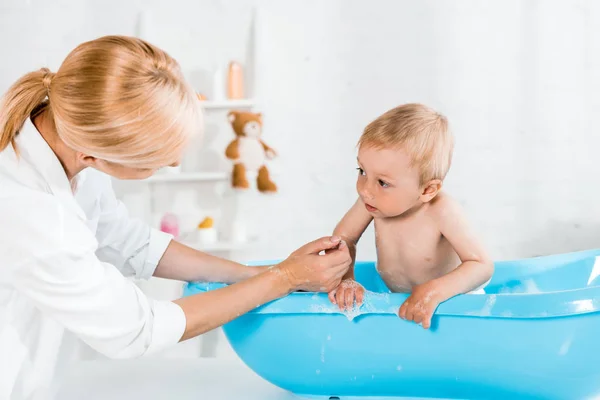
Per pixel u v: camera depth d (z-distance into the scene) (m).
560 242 2.22
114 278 0.83
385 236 1.19
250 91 2.30
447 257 1.16
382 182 1.07
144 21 2.34
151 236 1.10
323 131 2.31
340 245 0.95
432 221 1.12
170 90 0.79
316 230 2.30
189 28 2.36
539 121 2.24
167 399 1.06
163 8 2.37
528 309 0.87
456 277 0.98
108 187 1.08
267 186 2.25
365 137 1.09
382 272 1.23
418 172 1.05
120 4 2.38
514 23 2.25
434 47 2.27
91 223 1.01
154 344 0.84
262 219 2.31
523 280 1.35
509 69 2.25
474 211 2.26
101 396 1.07
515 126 2.24
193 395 1.08
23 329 0.87
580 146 2.22
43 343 0.91
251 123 2.21
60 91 0.78
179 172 2.24
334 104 2.31
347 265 0.94
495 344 0.89
